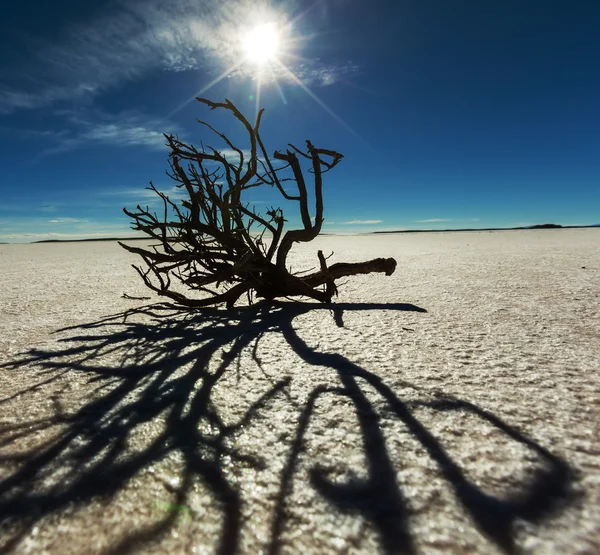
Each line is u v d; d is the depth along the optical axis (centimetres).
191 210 330
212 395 151
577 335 223
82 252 1317
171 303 359
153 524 85
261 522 85
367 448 112
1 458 111
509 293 362
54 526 85
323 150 356
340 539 80
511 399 141
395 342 216
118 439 120
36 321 291
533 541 78
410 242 1577
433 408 135
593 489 92
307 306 336
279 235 360
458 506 88
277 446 114
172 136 324
